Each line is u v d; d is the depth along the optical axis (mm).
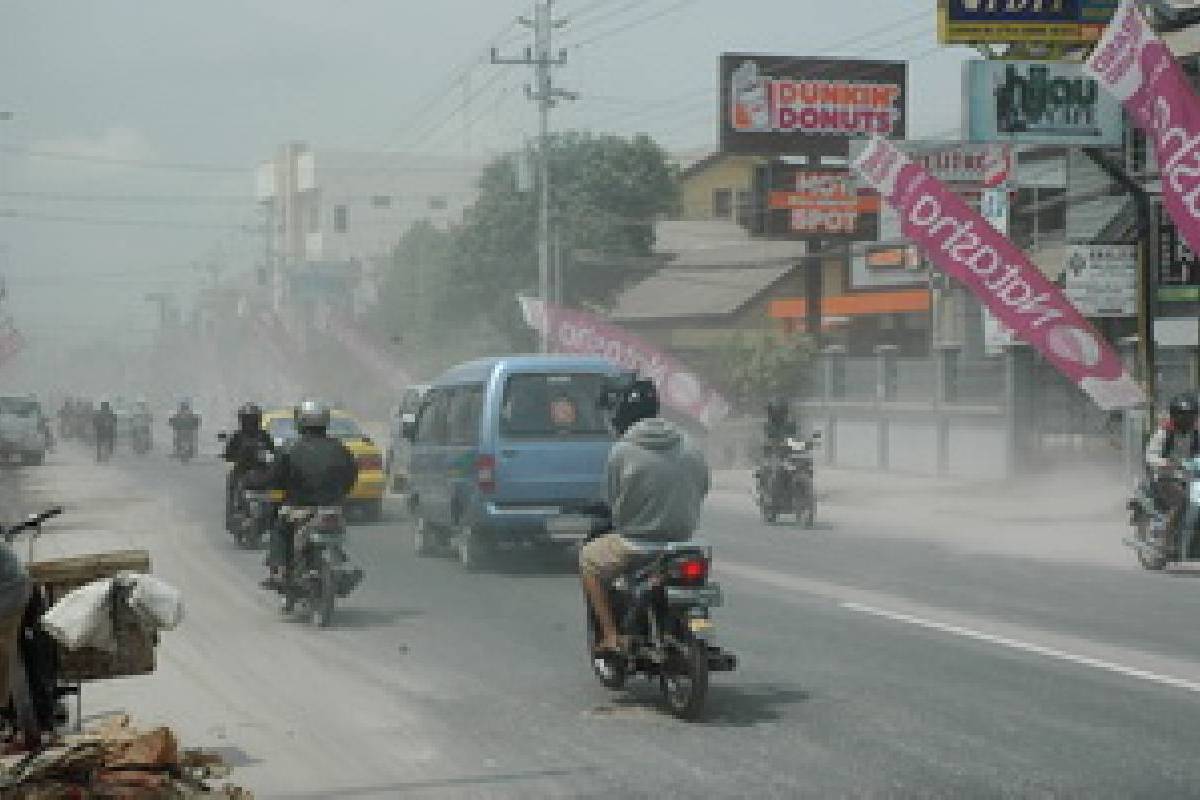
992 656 11789
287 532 14617
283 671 11656
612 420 11156
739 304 62156
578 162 72312
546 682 11039
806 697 10258
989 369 36000
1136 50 23172
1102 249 28000
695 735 9180
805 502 24359
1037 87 27094
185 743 9156
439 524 19812
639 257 72750
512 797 7809
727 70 52688
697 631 9414
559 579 17609
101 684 11117
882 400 40438
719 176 85688
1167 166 23172
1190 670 11094
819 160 53344
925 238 26391
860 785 7918
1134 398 26219
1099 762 8344
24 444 47656
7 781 7312
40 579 8195
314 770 8438
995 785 7879
